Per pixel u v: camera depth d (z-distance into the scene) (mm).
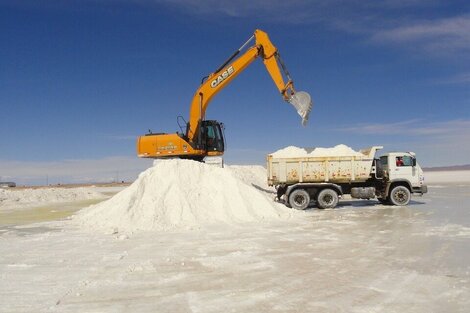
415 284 7074
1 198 29422
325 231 13320
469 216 16750
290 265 8633
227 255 9750
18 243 12109
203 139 22188
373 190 21719
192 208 16188
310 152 25359
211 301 6375
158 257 9703
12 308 6207
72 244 11742
